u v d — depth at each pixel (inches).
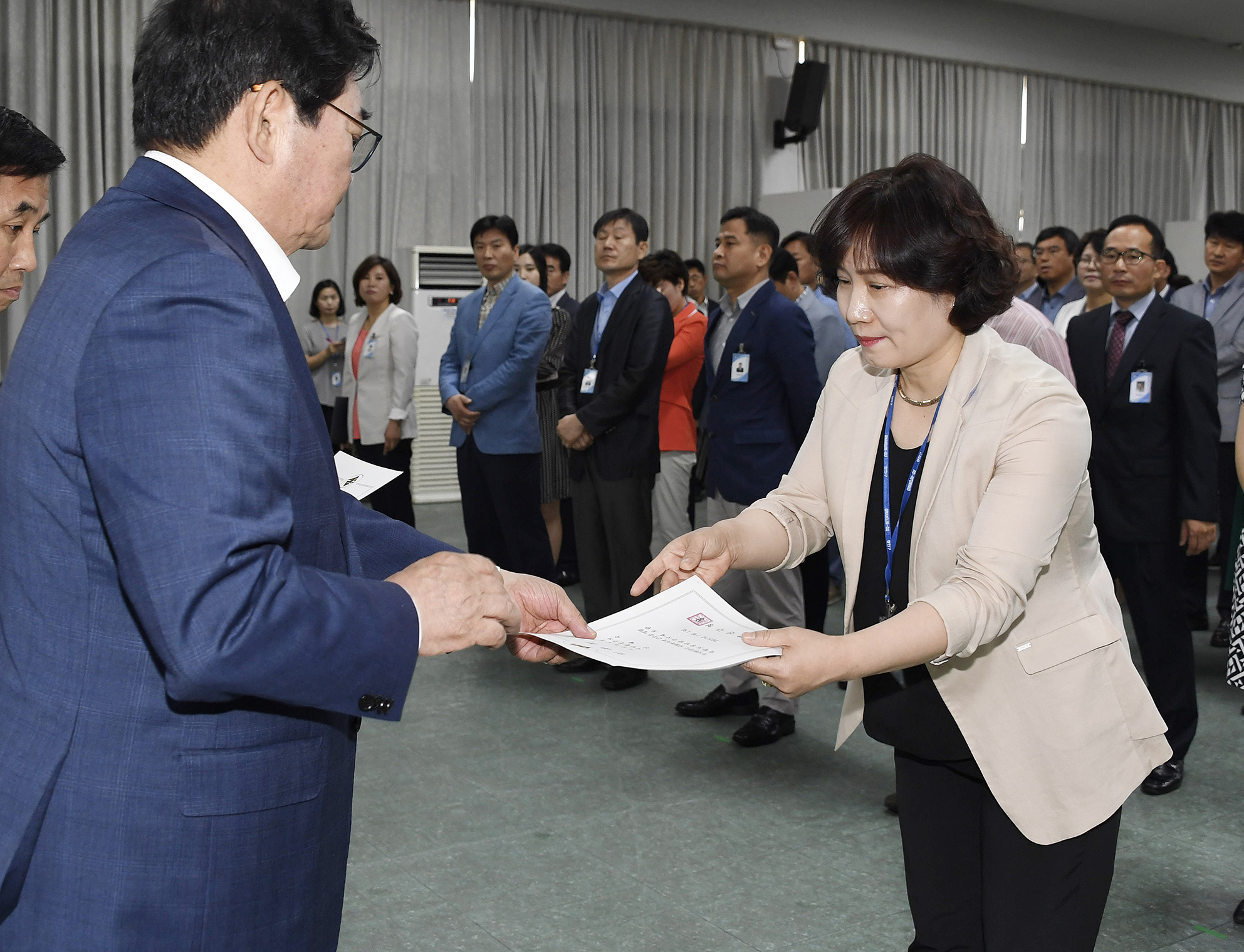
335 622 34.1
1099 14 423.5
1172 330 115.7
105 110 282.4
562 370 165.2
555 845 100.0
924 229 47.1
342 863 41.1
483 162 329.4
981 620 45.8
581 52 341.7
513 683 151.3
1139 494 115.6
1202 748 126.7
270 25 36.8
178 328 32.7
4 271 65.2
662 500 162.9
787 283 168.1
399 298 222.1
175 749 34.9
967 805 55.2
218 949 35.7
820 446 60.0
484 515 172.4
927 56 397.1
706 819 106.3
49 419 33.8
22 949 35.2
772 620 128.3
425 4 317.4
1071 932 51.1
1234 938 84.7
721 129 367.6
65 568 34.7
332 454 38.8
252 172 38.0
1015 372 49.8
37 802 34.4
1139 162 454.3
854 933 84.4
